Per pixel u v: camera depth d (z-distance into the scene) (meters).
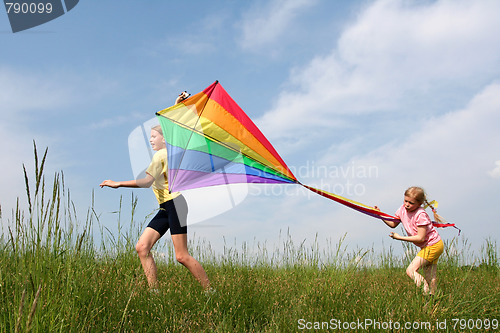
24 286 2.55
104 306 3.26
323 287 4.46
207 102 4.77
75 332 2.79
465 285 4.95
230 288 4.10
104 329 3.05
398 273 6.32
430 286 4.74
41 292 2.64
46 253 2.77
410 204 4.95
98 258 4.20
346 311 3.87
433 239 4.84
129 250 4.27
